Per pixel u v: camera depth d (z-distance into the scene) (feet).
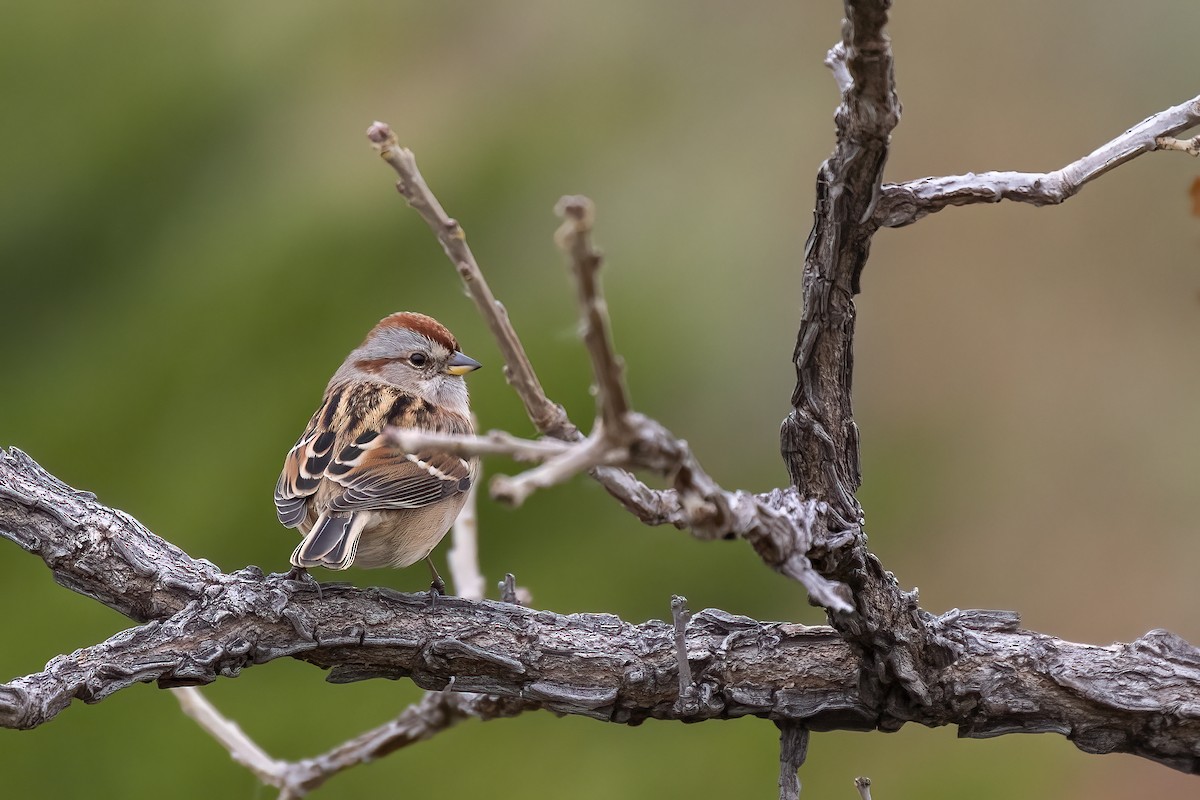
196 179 42.47
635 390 39.86
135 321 40.32
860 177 16.38
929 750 37.35
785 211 42.27
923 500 42.70
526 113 42.70
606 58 43.88
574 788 36.32
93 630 36.81
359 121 42.47
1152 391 43.68
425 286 39.75
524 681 19.88
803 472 17.46
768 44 44.39
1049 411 43.60
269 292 39.93
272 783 24.99
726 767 36.63
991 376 44.14
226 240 41.01
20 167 42.09
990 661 19.10
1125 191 45.42
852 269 17.02
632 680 19.67
